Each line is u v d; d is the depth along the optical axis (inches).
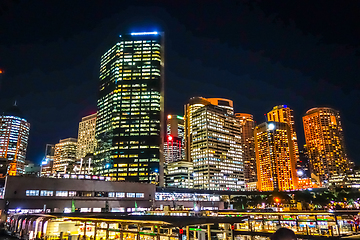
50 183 4933.6
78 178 5383.9
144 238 1519.4
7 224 2856.8
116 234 1686.8
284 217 2096.5
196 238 1385.3
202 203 6948.8
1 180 5017.2
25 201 4569.4
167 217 1144.2
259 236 1887.3
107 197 5506.9
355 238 1031.6
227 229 1245.1
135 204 5777.6
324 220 1865.2
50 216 1734.7
